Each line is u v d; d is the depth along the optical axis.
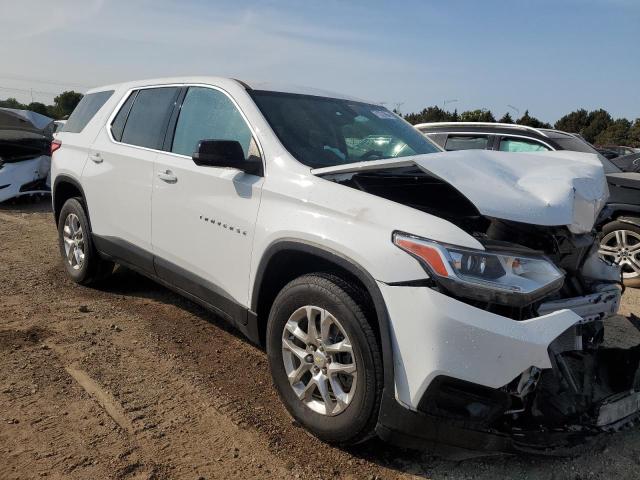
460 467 2.77
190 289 3.84
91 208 4.83
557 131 7.64
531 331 2.36
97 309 4.71
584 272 3.18
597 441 2.71
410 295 2.41
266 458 2.75
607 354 3.00
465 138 7.80
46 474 2.53
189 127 3.96
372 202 2.70
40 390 3.28
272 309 3.05
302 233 2.85
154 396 3.29
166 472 2.60
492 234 2.62
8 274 5.64
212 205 3.51
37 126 11.04
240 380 3.54
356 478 2.64
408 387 2.42
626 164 9.18
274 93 3.76
